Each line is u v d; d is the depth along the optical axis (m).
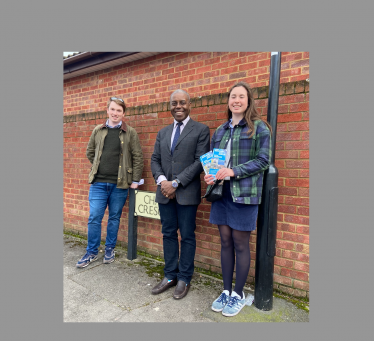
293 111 2.58
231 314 2.24
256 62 2.83
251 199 2.18
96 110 4.41
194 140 2.61
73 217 4.79
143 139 3.77
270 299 2.34
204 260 3.21
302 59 2.55
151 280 2.98
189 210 2.64
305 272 2.55
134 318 2.25
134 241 3.61
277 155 2.68
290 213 2.63
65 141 4.88
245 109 2.28
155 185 3.65
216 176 2.17
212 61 3.13
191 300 2.56
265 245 2.30
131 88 3.93
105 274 3.13
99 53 3.81
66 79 4.82
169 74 3.51
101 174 3.43
